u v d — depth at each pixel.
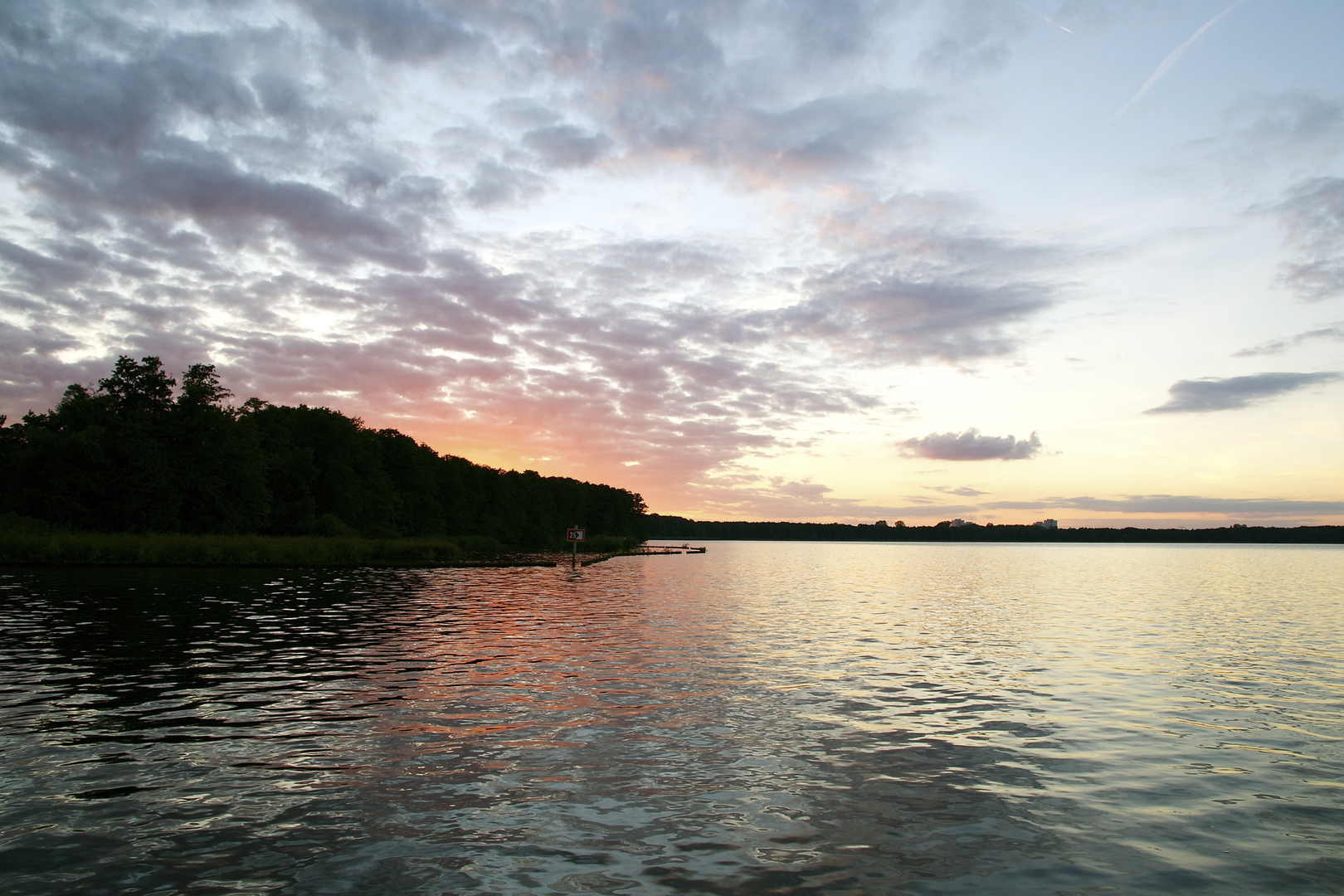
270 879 5.86
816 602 32.00
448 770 8.53
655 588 38.53
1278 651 19.05
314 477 84.00
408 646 17.44
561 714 11.12
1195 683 14.68
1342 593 40.88
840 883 5.96
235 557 49.50
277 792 7.78
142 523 60.72
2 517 53.22
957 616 27.27
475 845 6.54
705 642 18.88
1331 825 7.41
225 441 68.69
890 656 17.33
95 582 33.84
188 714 10.91
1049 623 25.14
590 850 6.47
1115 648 19.41
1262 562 97.38
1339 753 9.91
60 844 6.47
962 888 5.93
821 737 10.20
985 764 9.17
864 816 7.42
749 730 10.44
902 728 10.78
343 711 11.18
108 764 8.62
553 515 161.00
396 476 107.25
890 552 152.50
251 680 13.36
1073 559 107.38
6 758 8.80
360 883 5.82
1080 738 10.50
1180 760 9.55
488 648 17.39
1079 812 7.65
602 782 8.21
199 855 6.30
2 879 5.80
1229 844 6.93
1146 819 7.52
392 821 7.07
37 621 20.56
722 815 7.36
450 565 54.31
